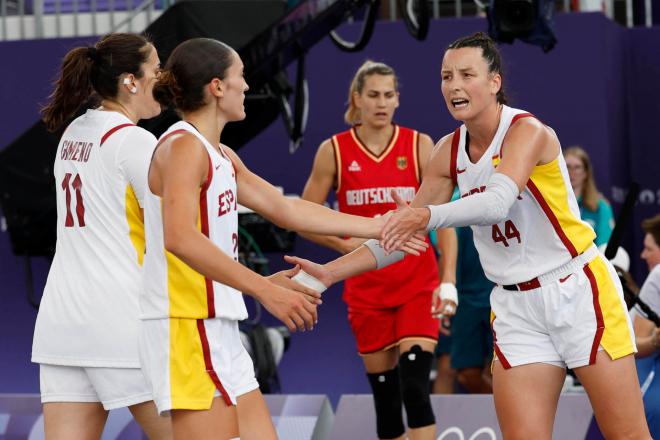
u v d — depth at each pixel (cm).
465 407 1402
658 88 2042
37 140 1684
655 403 1289
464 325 1758
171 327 852
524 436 954
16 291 1988
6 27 2078
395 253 1013
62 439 966
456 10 2044
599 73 1897
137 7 2064
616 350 954
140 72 992
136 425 1395
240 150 1967
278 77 1571
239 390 897
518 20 1359
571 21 1905
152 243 864
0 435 1444
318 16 1455
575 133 1906
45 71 1981
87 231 957
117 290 943
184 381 846
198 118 888
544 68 1912
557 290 961
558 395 980
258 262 1741
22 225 1744
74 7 2033
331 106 1947
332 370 1930
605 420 965
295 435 1415
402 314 1334
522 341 971
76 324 948
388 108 1350
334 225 984
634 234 2050
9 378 1989
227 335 875
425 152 1375
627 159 2053
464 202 921
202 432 848
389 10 2070
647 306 1277
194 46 886
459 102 951
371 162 1372
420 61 1928
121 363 938
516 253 971
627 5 2136
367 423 1444
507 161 931
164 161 845
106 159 952
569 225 965
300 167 1955
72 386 966
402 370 1313
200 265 823
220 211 864
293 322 845
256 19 1513
